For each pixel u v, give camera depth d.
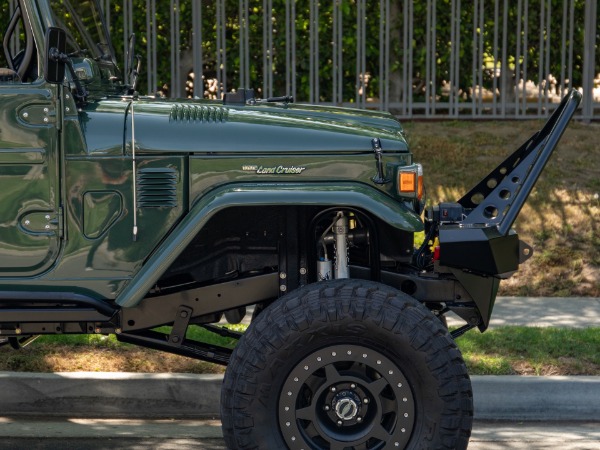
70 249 5.53
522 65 13.56
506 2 12.77
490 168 11.56
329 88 13.52
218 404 6.93
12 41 5.98
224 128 5.57
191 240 5.45
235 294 5.82
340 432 5.43
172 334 5.83
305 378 5.37
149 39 12.70
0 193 5.47
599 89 14.59
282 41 13.27
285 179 5.55
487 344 7.71
